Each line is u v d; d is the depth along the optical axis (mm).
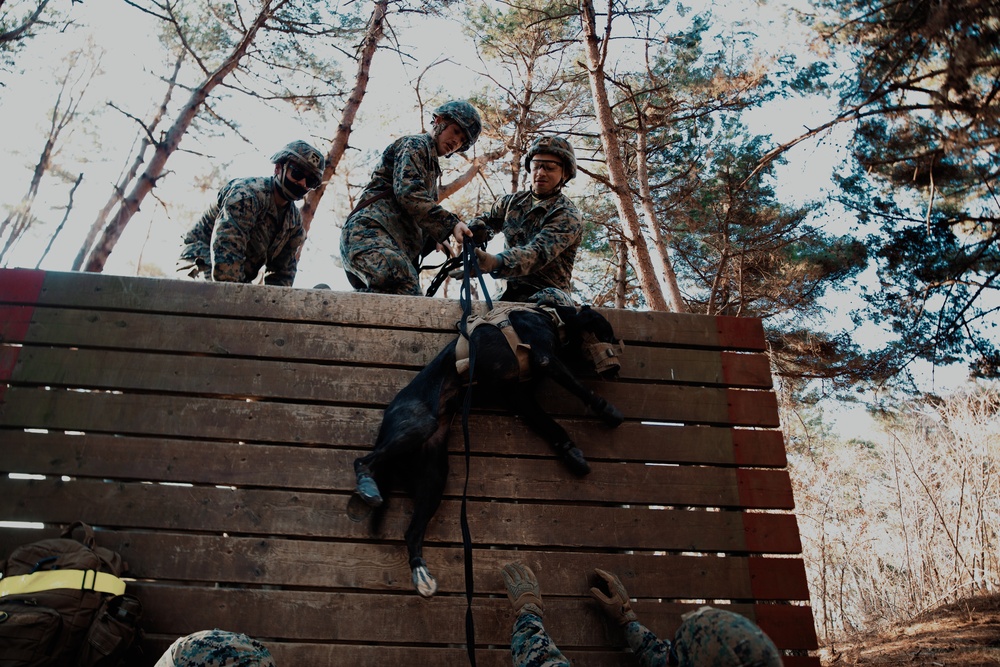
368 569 3492
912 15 7902
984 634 7473
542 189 4578
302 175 4742
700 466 3979
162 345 3916
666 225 12438
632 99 11156
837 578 16328
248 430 3762
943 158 8688
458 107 4504
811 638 3613
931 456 15453
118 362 3867
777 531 3846
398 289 4406
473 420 3895
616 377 4125
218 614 3340
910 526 14578
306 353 3969
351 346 4012
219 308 4027
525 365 3691
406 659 3336
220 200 5023
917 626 8695
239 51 10945
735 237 11469
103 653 2854
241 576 3436
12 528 3471
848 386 10586
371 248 4402
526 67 12984
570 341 4027
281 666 3271
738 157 11117
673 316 4332
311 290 4113
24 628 2727
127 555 3439
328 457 3734
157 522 3525
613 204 12703
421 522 3457
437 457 3590
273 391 3871
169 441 3705
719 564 3729
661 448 3975
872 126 9094
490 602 3475
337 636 3348
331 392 3896
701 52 11242
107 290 4008
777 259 11211
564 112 12938
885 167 9117
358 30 10914
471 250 3998
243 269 4715
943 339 9391
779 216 11203
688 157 11836
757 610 3648
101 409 3750
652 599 3621
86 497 3555
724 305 12125
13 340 3867
